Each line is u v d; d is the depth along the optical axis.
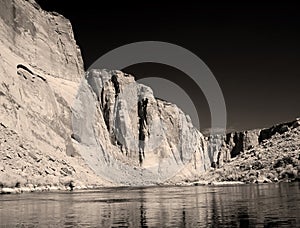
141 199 60.03
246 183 92.88
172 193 76.44
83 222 32.09
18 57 127.38
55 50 162.00
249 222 28.62
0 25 125.00
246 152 118.12
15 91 111.69
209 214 34.78
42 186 92.12
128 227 28.78
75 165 124.56
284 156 93.75
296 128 113.69
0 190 76.69
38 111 119.75
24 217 36.03
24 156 93.94
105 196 70.25
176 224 29.48
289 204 39.38
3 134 93.50
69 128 140.38
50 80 146.50
